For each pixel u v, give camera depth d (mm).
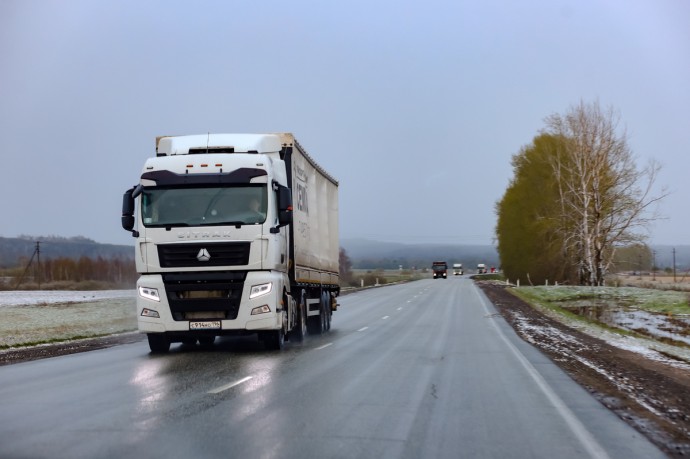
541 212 66188
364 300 47000
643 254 58969
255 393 10008
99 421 7902
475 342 18781
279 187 15914
